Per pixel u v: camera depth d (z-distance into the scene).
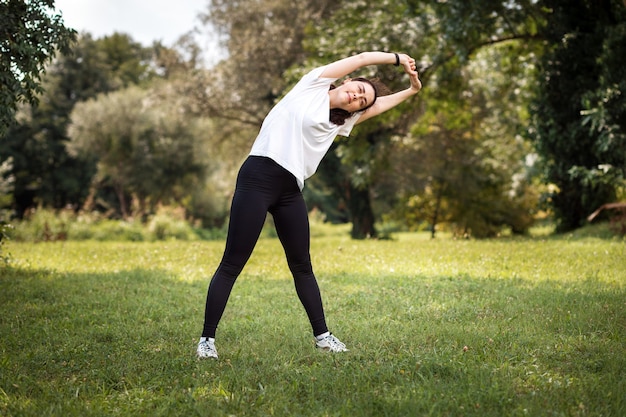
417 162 23.14
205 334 4.07
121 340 4.61
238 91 25.33
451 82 18.53
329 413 3.02
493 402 3.09
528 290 6.63
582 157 15.66
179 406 3.09
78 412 3.00
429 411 2.98
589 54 14.91
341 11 18.91
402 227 38.69
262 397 3.16
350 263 9.80
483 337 4.46
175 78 27.05
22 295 6.71
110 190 46.06
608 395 3.14
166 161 37.97
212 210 39.03
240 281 7.83
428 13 16.52
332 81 4.02
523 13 15.55
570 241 13.13
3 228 9.29
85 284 7.61
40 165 43.09
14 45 6.44
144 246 14.78
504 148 23.64
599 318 5.01
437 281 7.49
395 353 4.14
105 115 37.31
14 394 3.28
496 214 22.73
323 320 4.26
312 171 4.10
